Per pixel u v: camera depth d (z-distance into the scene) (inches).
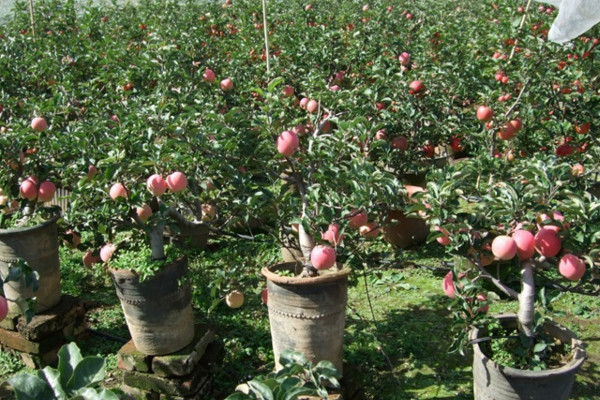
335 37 282.5
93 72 302.2
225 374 149.1
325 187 133.5
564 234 103.5
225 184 157.5
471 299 110.0
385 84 214.7
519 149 209.8
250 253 201.8
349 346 157.8
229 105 218.1
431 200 107.9
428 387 141.3
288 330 124.0
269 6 398.6
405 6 493.7
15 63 279.1
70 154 155.4
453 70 229.3
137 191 132.1
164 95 193.5
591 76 221.6
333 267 129.6
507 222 108.8
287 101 166.2
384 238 219.1
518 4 318.7
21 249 152.3
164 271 133.6
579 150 205.0
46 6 424.5
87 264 159.6
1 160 150.3
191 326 143.3
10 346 159.0
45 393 63.7
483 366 110.6
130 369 140.6
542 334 113.7
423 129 212.5
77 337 165.8
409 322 170.9
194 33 313.7
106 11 480.4
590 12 151.9
